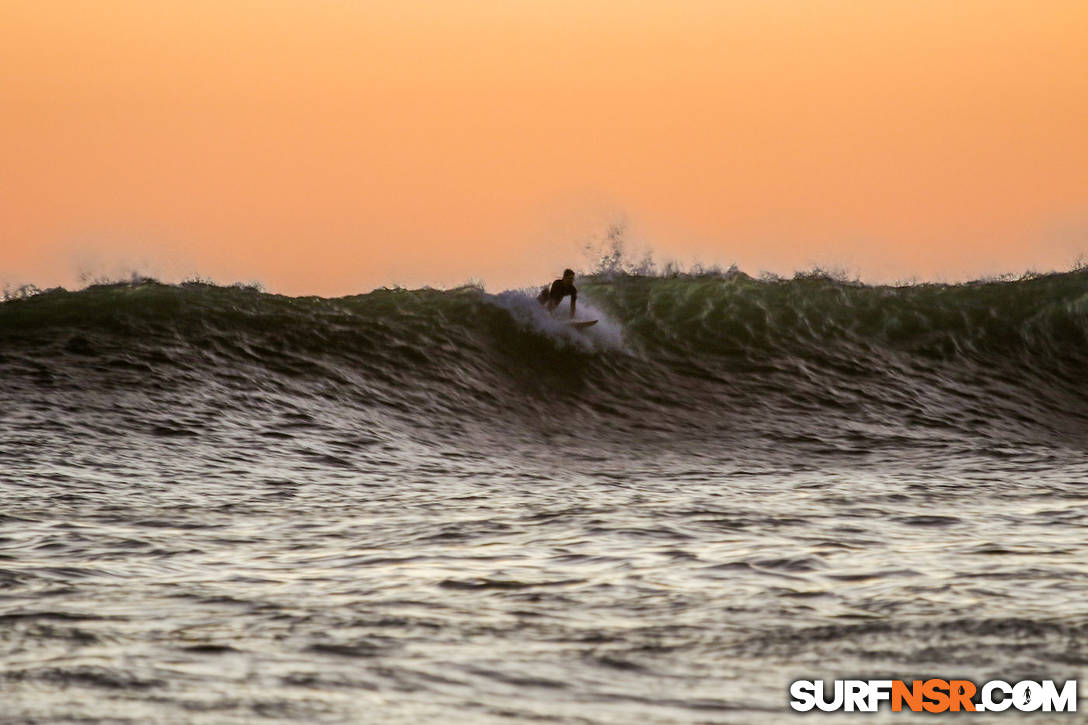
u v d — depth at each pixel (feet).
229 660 71.05
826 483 166.71
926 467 188.75
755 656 72.49
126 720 60.29
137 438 182.60
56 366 213.46
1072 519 125.18
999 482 165.99
